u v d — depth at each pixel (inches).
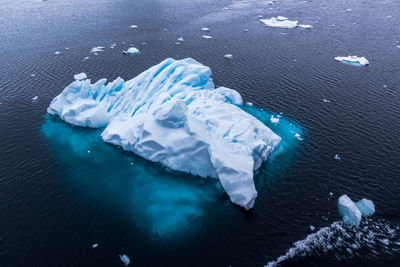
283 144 1194.6
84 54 2121.1
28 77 1779.0
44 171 1077.1
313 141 1213.1
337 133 1258.0
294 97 1540.4
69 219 888.9
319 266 747.4
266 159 1116.5
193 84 1400.1
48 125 1343.5
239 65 1924.2
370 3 3403.1
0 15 3144.7
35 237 831.1
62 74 1815.9
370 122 1323.8
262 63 1951.3
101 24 2810.0
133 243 815.7
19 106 1483.8
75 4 3622.0
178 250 797.2
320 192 973.2
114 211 918.4
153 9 3358.8
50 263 760.3
